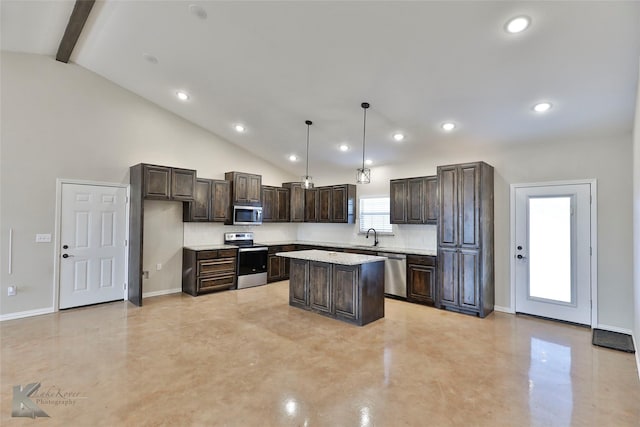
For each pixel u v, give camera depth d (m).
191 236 5.84
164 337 3.50
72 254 4.52
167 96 4.98
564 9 2.26
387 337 3.56
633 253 3.52
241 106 4.84
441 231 4.66
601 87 3.00
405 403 2.30
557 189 4.15
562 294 4.12
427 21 2.59
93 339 3.43
